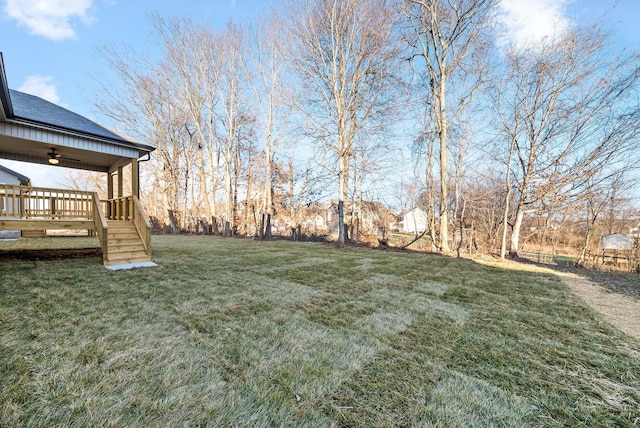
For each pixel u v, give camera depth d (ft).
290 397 5.61
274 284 14.99
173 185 66.59
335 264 22.95
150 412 5.00
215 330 8.71
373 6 37.81
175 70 55.36
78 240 34.01
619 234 36.91
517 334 9.31
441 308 11.94
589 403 5.80
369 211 50.55
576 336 9.28
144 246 20.52
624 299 14.53
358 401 5.57
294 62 42.70
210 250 29.25
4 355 6.59
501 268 24.32
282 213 64.18
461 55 36.50
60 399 5.19
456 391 6.01
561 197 33.83
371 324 9.77
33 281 13.34
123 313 9.77
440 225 39.17
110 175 28.99
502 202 46.09
